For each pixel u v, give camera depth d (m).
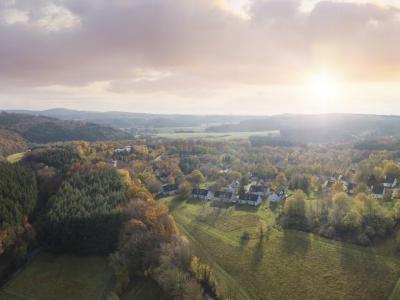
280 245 114.25
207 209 154.38
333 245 111.75
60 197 114.94
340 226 120.25
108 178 133.75
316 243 113.94
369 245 109.69
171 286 82.38
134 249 94.25
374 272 95.69
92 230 101.38
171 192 185.62
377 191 161.25
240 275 99.12
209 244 118.62
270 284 94.06
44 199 127.12
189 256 95.75
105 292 86.56
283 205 151.75
